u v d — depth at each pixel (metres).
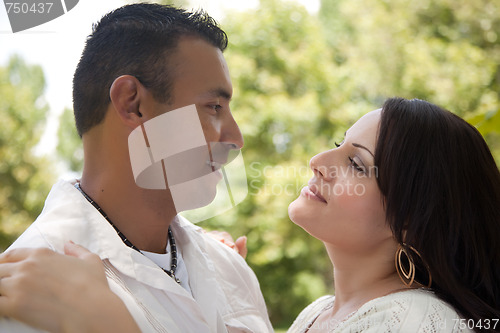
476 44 7.38
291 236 5.65
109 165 1.14
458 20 7.39
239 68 5.91
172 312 1.13
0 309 0.89
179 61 1.12
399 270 1.34
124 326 0.92
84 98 1.14
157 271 1.13
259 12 6.36
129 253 1.12
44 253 0.95
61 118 3.08
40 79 5.45
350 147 1.33
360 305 1.30
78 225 1.11
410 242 1.26
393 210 1.27
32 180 5.28
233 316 1.38
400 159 1.27
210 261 1.33
